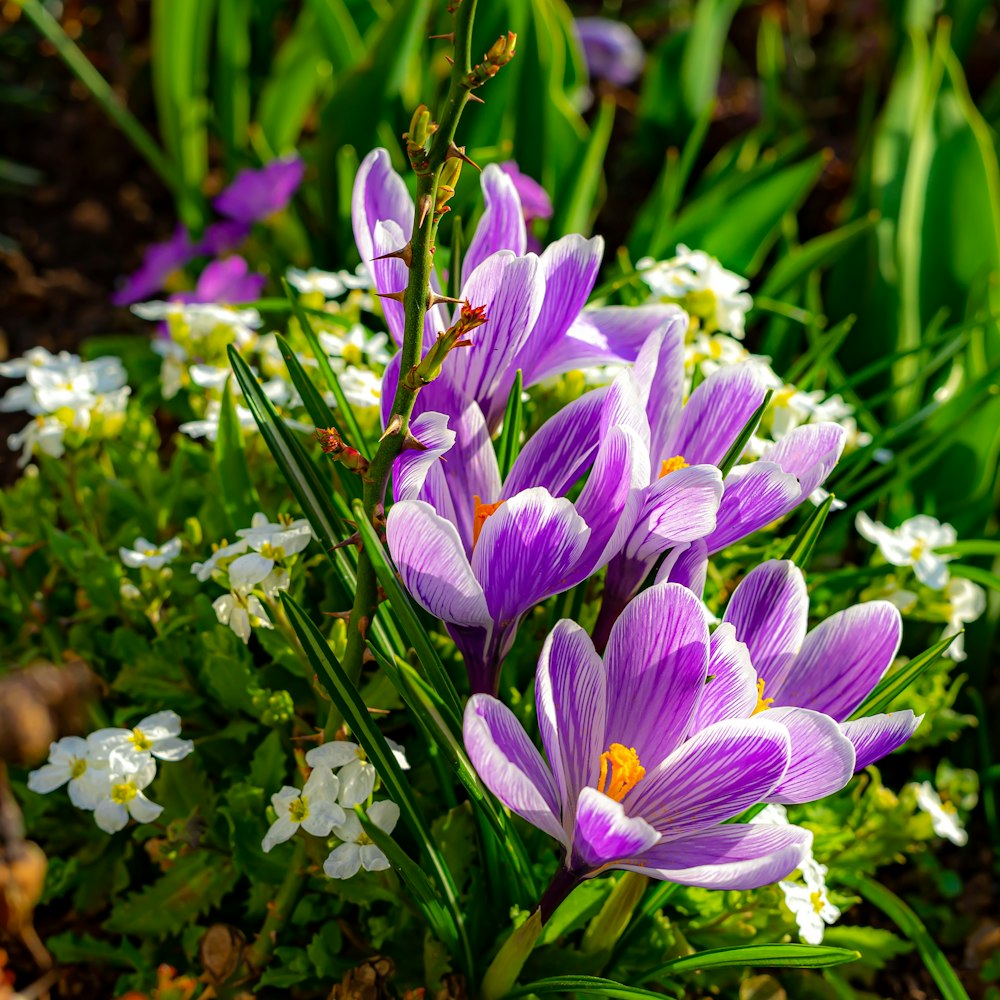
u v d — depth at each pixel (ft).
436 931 1.74
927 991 2.10
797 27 4.06
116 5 3.60
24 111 3.53
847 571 2.08
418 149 1.48
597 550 1.59
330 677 1.64
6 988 1.80
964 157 2.57
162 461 2.47
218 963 1.85
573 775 1.57
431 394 1.62
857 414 2.28
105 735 1.77
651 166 3.45
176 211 3.41
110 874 1.95
